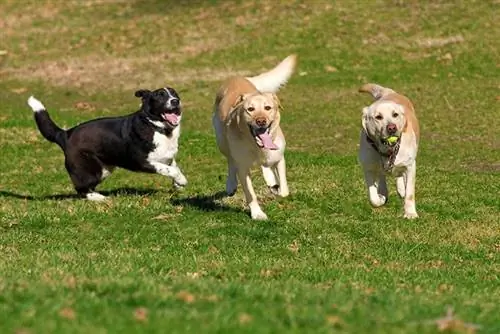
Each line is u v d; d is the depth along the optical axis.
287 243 12.17
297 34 33.47
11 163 19.41
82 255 11.11
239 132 12.81
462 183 16.23
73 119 24.67
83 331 6.20
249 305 7.33
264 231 12.65
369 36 32.41
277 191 13.22
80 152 15.23
